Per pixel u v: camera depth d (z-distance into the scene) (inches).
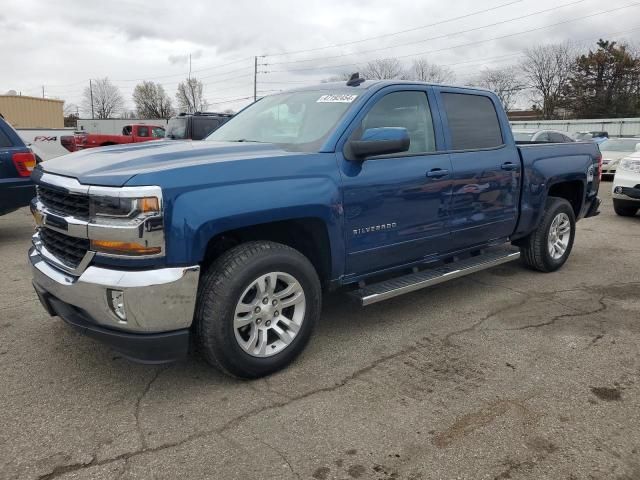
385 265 160.6
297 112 163.9
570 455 105.0
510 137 201.0
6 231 322.7
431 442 109.0
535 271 238.5
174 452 105.0
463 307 190.5
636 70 2188.7
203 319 122.3
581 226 367.2
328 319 177.8
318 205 135.0
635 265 253.8
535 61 2561.5
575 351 153.3
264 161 128.8
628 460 103.6
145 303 112.0
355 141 141.6
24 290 203.5
